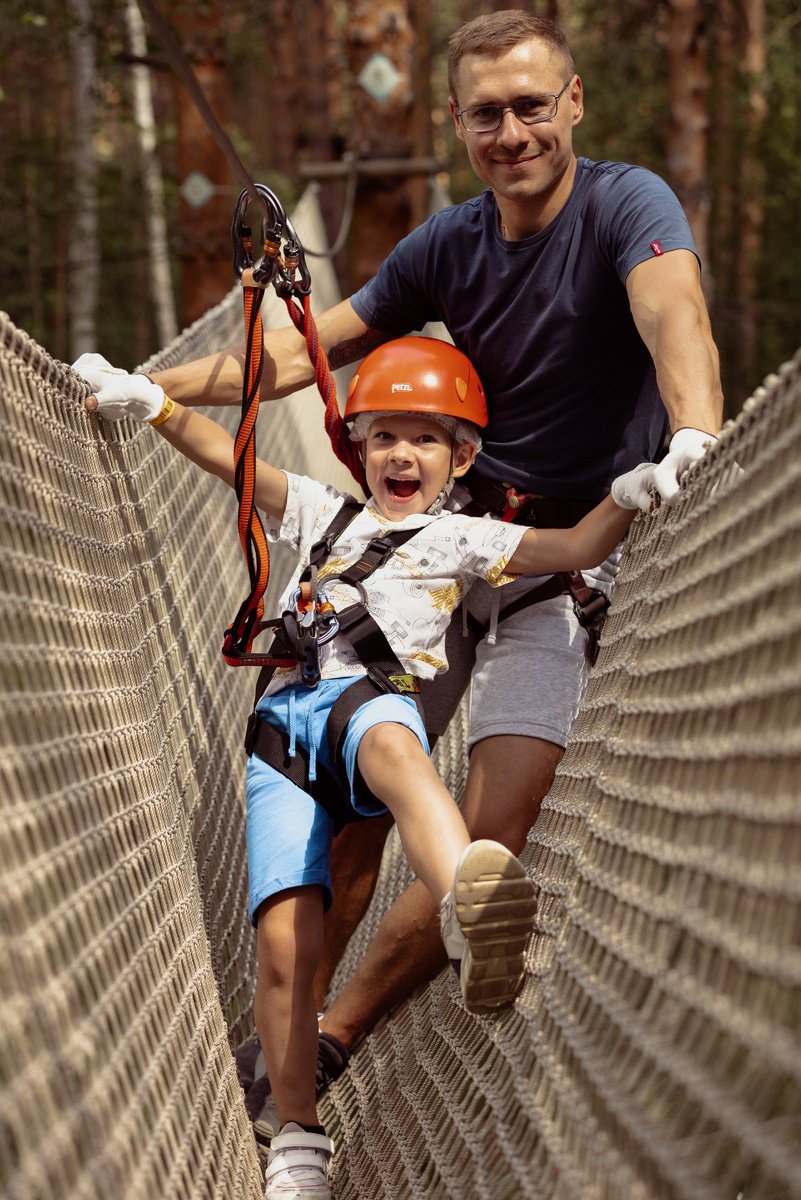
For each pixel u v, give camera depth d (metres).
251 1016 2.78
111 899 1.54
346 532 2.49
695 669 1.43
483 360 2.66
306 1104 2.11
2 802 1.22
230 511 3.81
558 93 2.41
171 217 18.11
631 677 1.80
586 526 2.24
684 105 11.90
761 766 1.12
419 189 7.88
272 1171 2.04
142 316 21.02
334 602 2.36
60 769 1.46
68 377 1.99
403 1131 2.09
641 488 1.97
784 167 18.12
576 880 1.79
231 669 3.44
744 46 17.69
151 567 2.49
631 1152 1.22
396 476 2.53
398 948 2.62
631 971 1.39
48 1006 1.20
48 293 19.33
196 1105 1.71
